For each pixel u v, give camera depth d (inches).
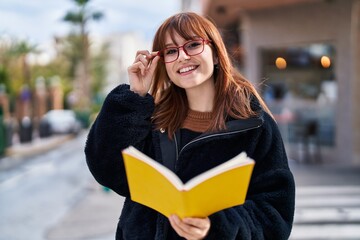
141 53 65.2
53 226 248.4
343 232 194.4
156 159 62.1
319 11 352.8
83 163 565.9
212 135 59.6
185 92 66.1
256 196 61.2
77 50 1631.4
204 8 383.2
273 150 62.7
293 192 61.5
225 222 53.6
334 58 357.4
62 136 1053.8
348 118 351.6
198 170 59.4
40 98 1227.9
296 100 379.2
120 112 62.4
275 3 348.5
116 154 61.9
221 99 62.2
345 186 263.9
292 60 375.6
